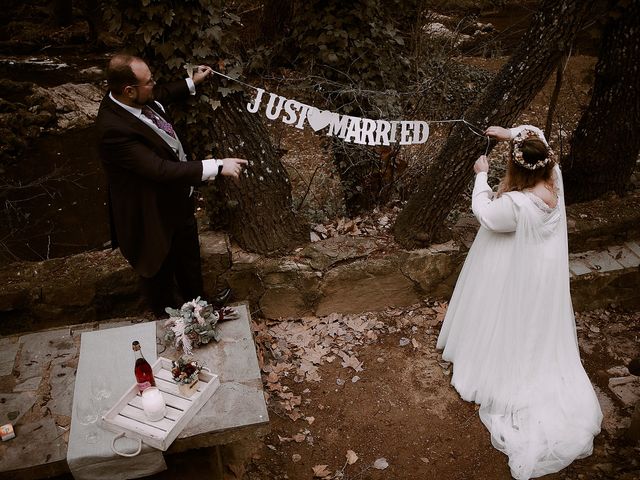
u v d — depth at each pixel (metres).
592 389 3.75
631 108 4.69
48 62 12.63
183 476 3.35
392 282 4.59
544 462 3.50
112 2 3.71
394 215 5.09
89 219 7.60
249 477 3.54
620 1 4.38
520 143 3.45
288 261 4.47
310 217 5.16
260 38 7.38
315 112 3.95
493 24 11.36
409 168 5.50
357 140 4.02
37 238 7.16
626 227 4.77
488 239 3.69
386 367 4.25
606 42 4.68
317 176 6.76
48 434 2.97
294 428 3.84
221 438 2.99
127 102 3.29
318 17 4.91
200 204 6.12
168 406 3.03
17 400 3.18
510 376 3.73
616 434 3.77
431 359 4.30
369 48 5.01
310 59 5.09
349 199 5.55
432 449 3.70
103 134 3.27
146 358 3.37
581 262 4.68
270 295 4.54
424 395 4.04
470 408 3.93
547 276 3.54
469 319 3.86
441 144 5.60
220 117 4.15
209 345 3.46
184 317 3.45
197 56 3.84
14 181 8.42
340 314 4.66
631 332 4.58
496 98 4.03
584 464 3.58
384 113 5.07
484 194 3.62
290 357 4.33
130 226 3.57
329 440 3.77
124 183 3.45
